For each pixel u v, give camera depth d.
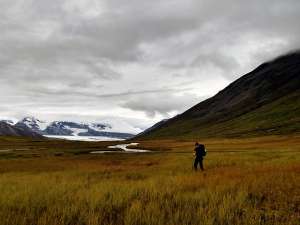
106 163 44.38
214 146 92.25
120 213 9.47
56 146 128.50
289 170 19.58
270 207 10.27
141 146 119.81
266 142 102.25
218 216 8.79
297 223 8.51
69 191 12.98
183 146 105.69
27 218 8.52
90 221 8.27
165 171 26.61
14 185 16.16
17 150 98.25
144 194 12.09
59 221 8.29
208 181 15.80
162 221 8.20
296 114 176.88
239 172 20.16
